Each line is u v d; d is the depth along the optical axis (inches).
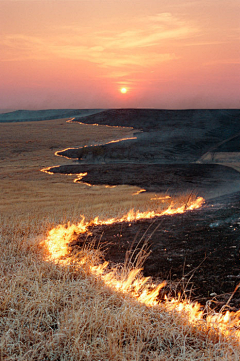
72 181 2524.6
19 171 3016.7
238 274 204.5
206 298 175.2
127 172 2770.7
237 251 248.8
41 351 110.6
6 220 385.7
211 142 5103.3
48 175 2810.0
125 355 109.8
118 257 259.1
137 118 7475.4
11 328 124.7
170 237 316.2
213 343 121.0
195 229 340.8
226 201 594.6
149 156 4099.4
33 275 176.9
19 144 4719.5
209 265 225.8
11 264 200.4
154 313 139.8
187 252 260.4
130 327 123.6
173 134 5738.2
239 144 4815.5
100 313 132.3
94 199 1449.3
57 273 181.9
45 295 148.3
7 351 111.0
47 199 1692.9
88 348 112.0
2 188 2202.3
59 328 124.2
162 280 204.8
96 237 339.0
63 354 111.7
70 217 466.0
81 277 181.5
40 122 7810.0
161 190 1984.5
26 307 134.4
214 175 2488.9
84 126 6914.4
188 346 116.3
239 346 117.3
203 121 7012.8
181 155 4207.7
